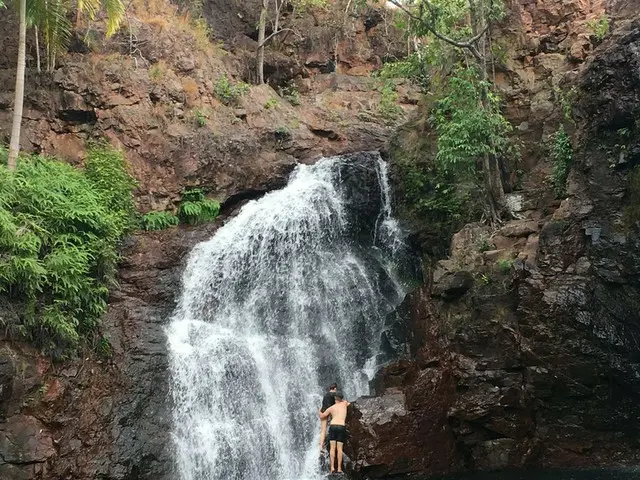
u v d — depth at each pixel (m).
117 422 11.77
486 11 15.34
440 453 11.68
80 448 11.23
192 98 18.59
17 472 10.36
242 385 13.57
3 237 11.63
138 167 16.69
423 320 13.49
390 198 18.45
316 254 17.47
